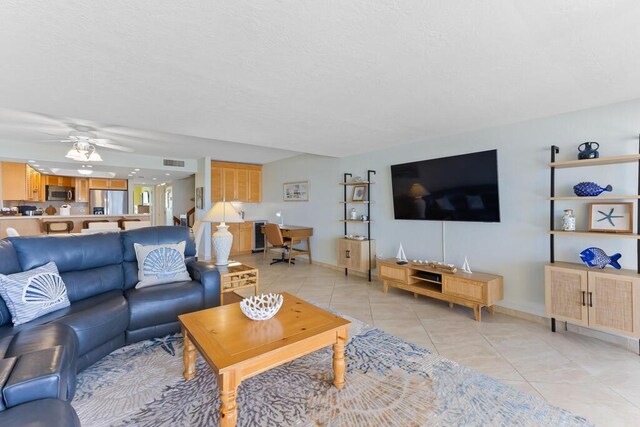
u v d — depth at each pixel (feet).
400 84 7.18
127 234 9.95
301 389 6.35
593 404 5.84
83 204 26.71
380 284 14.79
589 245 8.99
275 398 6.05
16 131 12.60
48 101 8.27
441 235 12.87
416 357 7.68
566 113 9.34
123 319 7.57
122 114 9.44
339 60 5.98
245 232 23.70
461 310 11.18
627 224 8.16
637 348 8.06
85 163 17.46
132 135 13.56
